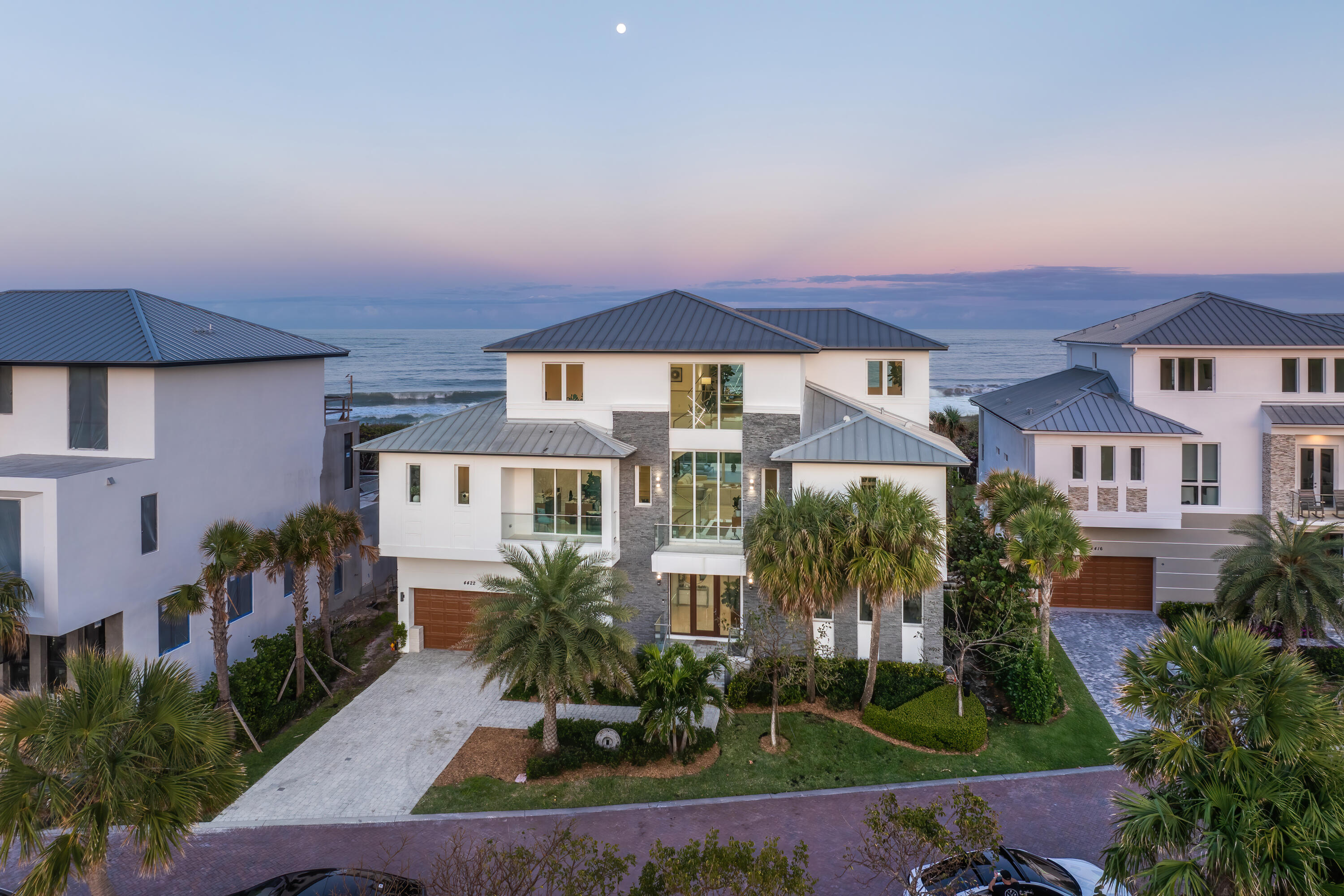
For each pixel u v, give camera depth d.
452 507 25.91
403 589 27.03
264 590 25.94
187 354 22.42
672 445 25.80
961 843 13.23
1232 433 29.75
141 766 12.18
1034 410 32.50
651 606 25.98
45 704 12.41
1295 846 10.31
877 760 19.97
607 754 19.58
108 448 21.86
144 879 15.59
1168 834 11.16
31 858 13.62
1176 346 29.56
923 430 28.47
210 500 23.72
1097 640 28.48
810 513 21.28
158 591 21.80
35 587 18.77
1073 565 23.70
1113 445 29.50
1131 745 12.39
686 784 18.95
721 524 25.75
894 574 20.08
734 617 25.94
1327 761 10.78
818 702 22.89
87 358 21.31
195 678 23.00
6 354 21.66
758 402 25.27
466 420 27.16
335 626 29.03
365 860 16.09
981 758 20.08
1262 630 24.22
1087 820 17.44
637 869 15.67
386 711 22.73
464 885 14.03
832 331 31.16
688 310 27.80
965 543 28.28
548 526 25.97
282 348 26.73
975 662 25.39
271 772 19.53
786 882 11.86
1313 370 29.20
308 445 28.30
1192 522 30.22
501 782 18.97
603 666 18.94
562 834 15.17
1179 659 12.12
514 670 18.97
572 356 26.48
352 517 23.72
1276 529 24.11
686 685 19.72
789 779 19.17
